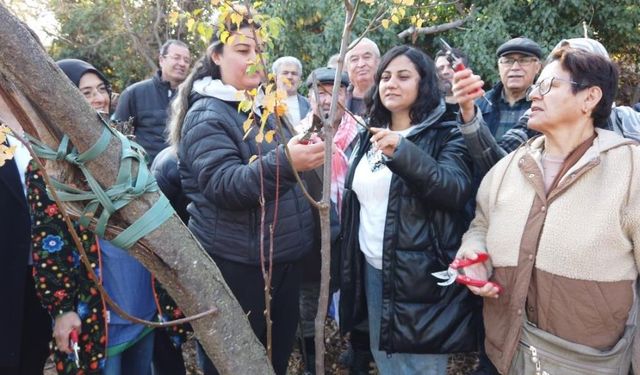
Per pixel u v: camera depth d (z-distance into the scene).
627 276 1.74
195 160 2.14
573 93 1.79
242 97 1.43
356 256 2.47
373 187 2.35
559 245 1.77
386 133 2.04
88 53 10.89
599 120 1.87
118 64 10.79
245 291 2.29
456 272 1.97
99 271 2.00
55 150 1.26
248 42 2.10
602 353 1.75
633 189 1.71
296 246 2.33
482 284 1.90
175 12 1.50
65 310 1.97
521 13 7.24
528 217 1.86
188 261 1.35
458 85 2.04
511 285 1.88
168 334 2.22
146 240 1.30
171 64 4.86
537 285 1.83
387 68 2.33
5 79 1.17
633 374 1.84
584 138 1.86
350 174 2.48
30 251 2.09
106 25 10.66
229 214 2.22
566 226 1.77
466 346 2.29
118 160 1.27
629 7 7.14
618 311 1.74
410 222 2.24
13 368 2.09
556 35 7.15
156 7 10.01
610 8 7.12
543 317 1.82
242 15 1.46
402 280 2.25
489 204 2.03
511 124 3.56
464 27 7.05
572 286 1.75
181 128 2.33
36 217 1.93
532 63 3.51
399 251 2.25
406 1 1.54
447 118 2.36
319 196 2.89
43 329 2.23
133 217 1.29
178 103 2.37
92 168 1.25
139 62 10.78
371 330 2.44
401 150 2.02
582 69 1.78
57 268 1.94
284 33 7.15
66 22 10.67
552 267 1.78
